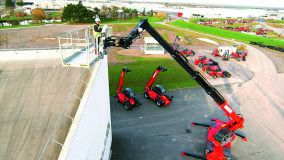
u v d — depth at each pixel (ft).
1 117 32.17
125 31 222.28
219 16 461.78
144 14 390.42
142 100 81.15
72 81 37.65
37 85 37.32
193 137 61.62
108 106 48.88
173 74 107.55
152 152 55.52
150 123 67.56
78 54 42.45
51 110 32.81
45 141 28.71
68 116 31.24
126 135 61.62
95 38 39.75
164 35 211.61
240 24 338.95
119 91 77.51
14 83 37.83
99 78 38.17
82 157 29.63
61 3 428.97
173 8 549.54
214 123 61.36
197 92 88.43
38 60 43.39
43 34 190.49
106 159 48.96
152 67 117.29
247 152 56.59
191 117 71.26
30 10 323.16
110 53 144.05
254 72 116.37
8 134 29.81
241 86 97.55
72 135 25.26
